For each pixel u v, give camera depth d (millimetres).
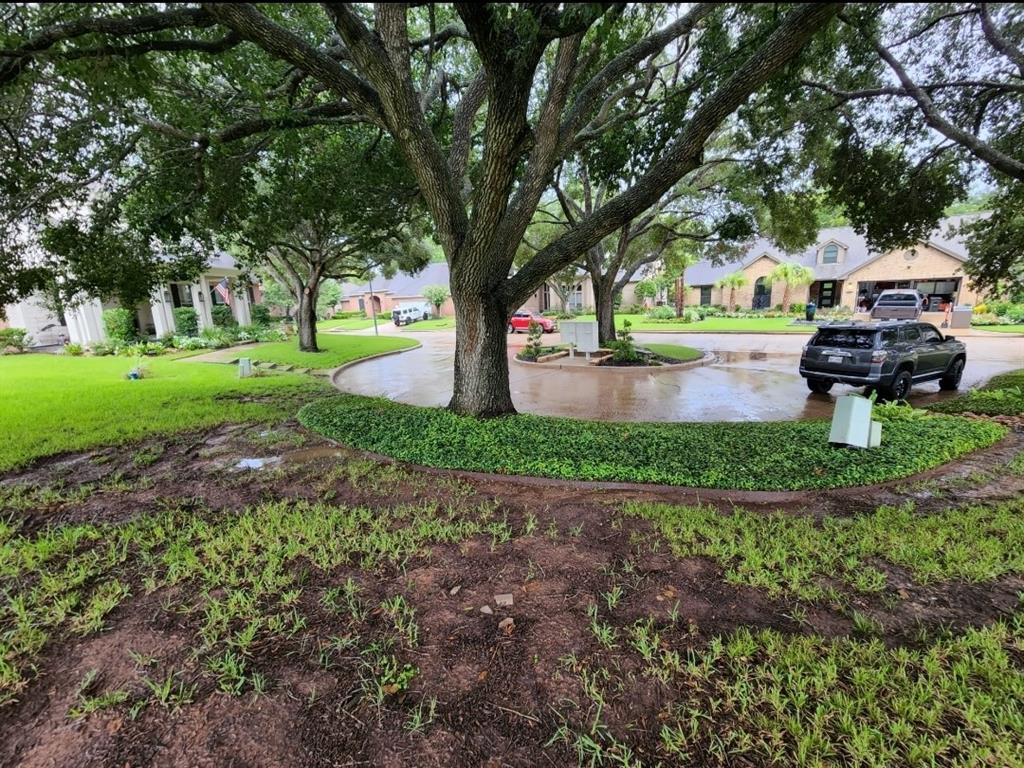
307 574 3178
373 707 2125
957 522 3775
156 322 20469
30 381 11031
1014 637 2467
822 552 3357
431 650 2479
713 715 2057
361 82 5145
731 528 3732
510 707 2127
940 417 6777
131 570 3258
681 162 5531
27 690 2229
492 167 5281
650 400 9312
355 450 6027
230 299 24422
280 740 1964
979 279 10969
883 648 2381
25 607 2818
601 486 4773
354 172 8445
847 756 1846
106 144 6598
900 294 22703
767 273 32812
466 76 8414
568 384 11141
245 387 10500
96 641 2551
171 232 7648
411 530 3799
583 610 2785
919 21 7043
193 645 2512
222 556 3406
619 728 2016
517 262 19750
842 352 8703
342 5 4137
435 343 21641
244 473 5250
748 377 11617
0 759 1881
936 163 8977
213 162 7035
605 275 16203
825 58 6648
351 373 13461
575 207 15211
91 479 5086
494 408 6867
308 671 2332
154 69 4695
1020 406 7344
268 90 6035
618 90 7160
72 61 3828
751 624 2641
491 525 3887
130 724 2039
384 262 18812
